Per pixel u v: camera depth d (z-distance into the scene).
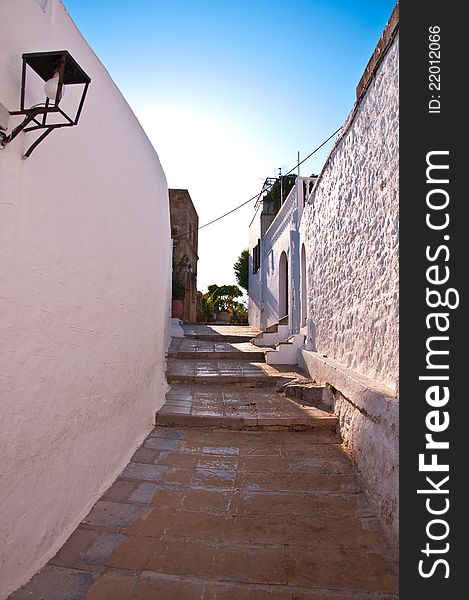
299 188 9.83
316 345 7.45
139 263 4.81
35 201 2.53
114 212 3.89
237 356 9.21
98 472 3.62
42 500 2.69
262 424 5.41
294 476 4.16
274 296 12.91
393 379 3.76
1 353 2.24
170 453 4.67
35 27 2.50
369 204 4.46
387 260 3.94
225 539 3.10
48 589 2.47
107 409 3.79
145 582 2.60
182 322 16.00
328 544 3.05
